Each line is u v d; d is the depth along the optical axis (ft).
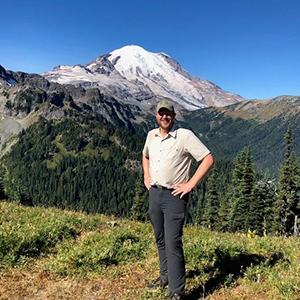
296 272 11.49
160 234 10.09
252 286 10.59
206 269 11.89
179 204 9.31
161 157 9.44
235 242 16.01
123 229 17.44
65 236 15.33
